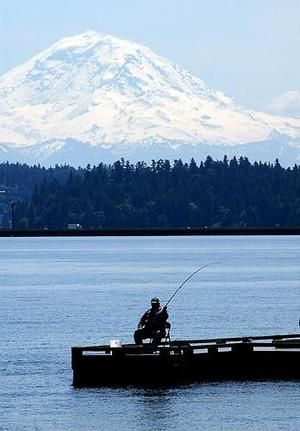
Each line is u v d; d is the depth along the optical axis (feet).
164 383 431.84
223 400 411.54
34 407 407.85
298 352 438.81
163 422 387.55
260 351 439.63
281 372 439.63
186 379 433.48
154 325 433.07
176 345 438.81
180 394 421.18
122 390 428.56
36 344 545.85
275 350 440.86
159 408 403.54
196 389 426.51
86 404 410.31
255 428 379.76
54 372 466.29
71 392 427.33
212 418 391.24
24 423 388.78
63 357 503.20
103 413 398.83
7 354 512.63
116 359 432.66
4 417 395.75
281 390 422.82
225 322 633.61
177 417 393.09
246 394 418.51
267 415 394.11
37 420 392.06
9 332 595.47
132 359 431.84
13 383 444.96
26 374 463.01
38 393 427.33
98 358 433.07
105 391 427.33
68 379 451.12
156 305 434.30
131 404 408.87
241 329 599.57
